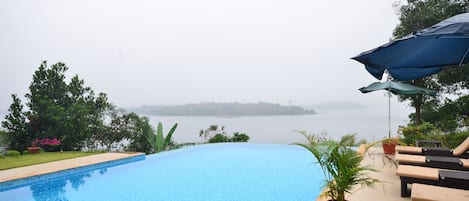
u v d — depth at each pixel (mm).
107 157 9633
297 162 10398
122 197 6297
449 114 10953
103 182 7488
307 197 6230
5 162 8594
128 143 13883
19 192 6492
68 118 12250
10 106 11938
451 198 2984
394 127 10203
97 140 13336
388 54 3158
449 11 10148
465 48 3346
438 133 9195
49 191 6727
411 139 8695
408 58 3496
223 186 7094
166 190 6773
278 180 7711
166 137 13500
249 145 14688
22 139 11914
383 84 8156
